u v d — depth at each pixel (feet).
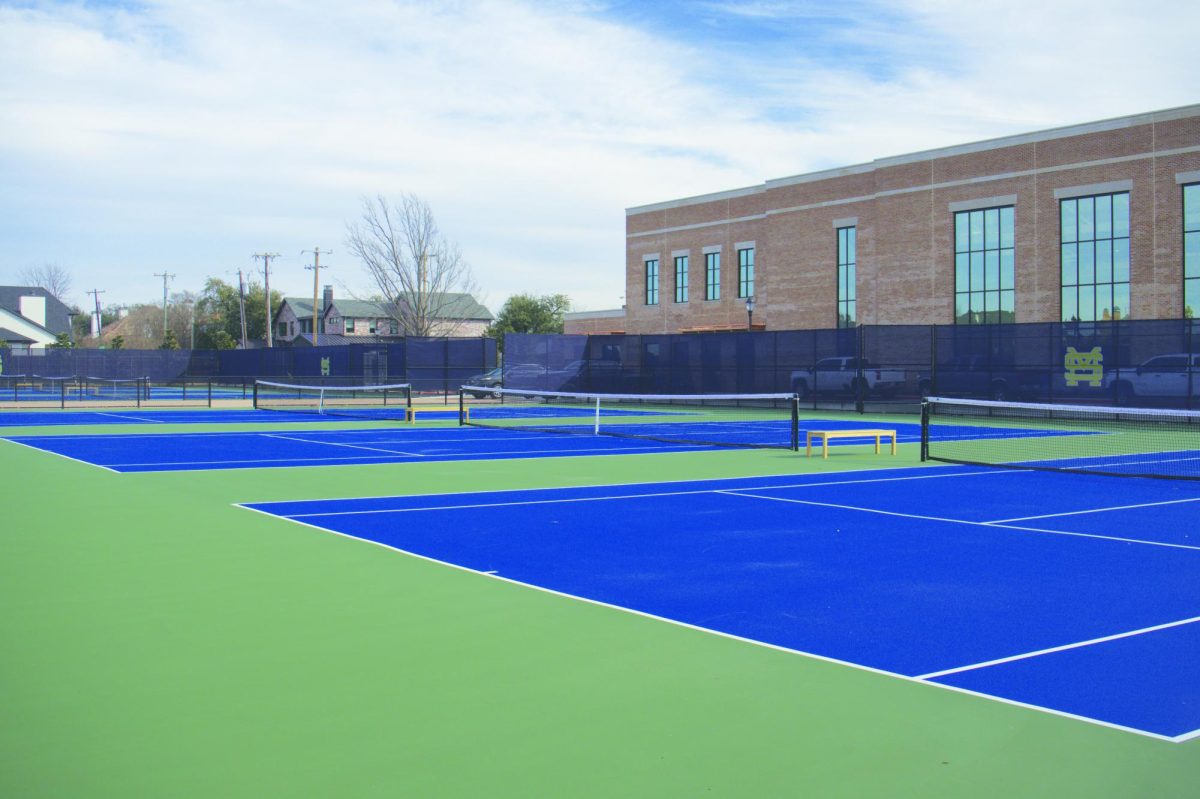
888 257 159.74
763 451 73.41
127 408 137.59
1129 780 15.96
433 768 16.37
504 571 31.42
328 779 15.92
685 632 24.49
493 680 20.84
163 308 417.49
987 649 23.09
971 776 16.10
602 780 15.92
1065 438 86.84
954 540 37.04
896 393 125.49
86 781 15.81
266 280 297.94
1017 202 143.64
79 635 24.00
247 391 199.52
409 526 39.83
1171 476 56.08
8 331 333.83
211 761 16.61
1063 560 33.42
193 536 37.40
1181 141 127.54
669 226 207.62
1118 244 133.90
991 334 116.78
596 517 42.27
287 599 27.71
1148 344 105.29
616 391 157.17
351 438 85.20
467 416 119.65
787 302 177.88
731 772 16.24
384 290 235.61
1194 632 24.61
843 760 16.72
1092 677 21.08
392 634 24.23
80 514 42.57
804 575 30.99
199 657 22.33
